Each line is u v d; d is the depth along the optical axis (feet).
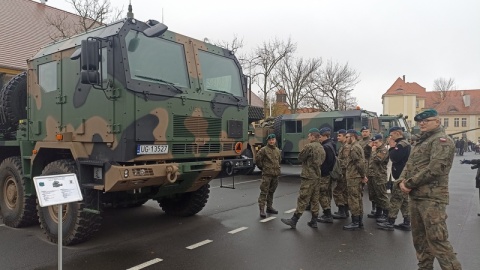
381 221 22.03
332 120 43.52
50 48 19.72
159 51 17.44
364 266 14.98
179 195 22.93
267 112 110.83
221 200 29.19
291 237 19.06
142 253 16.37
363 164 20.59
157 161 16.85
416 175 12.50
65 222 17.29
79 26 56.39
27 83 20.24
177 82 17.89
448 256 12.13
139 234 19.35
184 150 17.67
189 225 21.26
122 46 15.84
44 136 19.13
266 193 23.76
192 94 18.22
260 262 15.34
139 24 16.83
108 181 15.47
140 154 15.88
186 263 15.17
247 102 21.58
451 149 12.14
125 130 15.48
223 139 19.72
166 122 16.92
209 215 23.85
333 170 22.47
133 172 15.35
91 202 16.90
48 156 19.61
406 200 20.52
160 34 16.75
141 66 16.46
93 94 16.61
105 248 17.02
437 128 12.81
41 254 16.19
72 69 17.65
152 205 26.86
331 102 125.59
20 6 58.29
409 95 210.18
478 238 18.81
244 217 23.35
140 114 15.93
